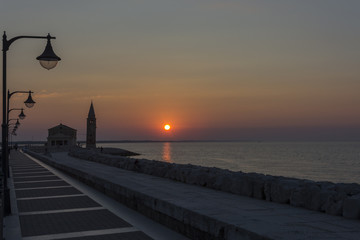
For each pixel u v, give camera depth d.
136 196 11.96
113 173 19.80
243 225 7.08
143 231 9.28
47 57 11.85
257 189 10.56
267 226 7.00
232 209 8.84
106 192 15.51
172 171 16.31
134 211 11.96
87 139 145.00
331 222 7.40
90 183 18.53
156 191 12.03
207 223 7.95
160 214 10.17
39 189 17.45
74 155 47.19
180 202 9.80
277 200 9.84
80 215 11.27
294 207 9.14
